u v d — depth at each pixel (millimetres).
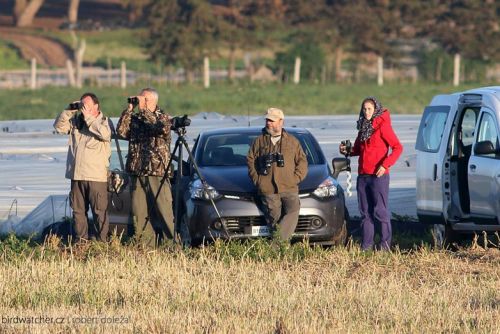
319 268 41656
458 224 46656
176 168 53969
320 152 51719
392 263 42531
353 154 47812
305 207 47656
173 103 143125
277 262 43000
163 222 47844
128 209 49844
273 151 46594
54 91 170625
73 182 48281
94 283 37094
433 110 50281
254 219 47281
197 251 44156
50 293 35812
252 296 35188
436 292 36375
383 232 46812
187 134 76125
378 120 46875
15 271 39125
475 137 46938
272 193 46531
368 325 31203
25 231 54844
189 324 30969
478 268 41344
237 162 50688
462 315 32375
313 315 32406
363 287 36625
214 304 34094
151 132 47312
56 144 74125
